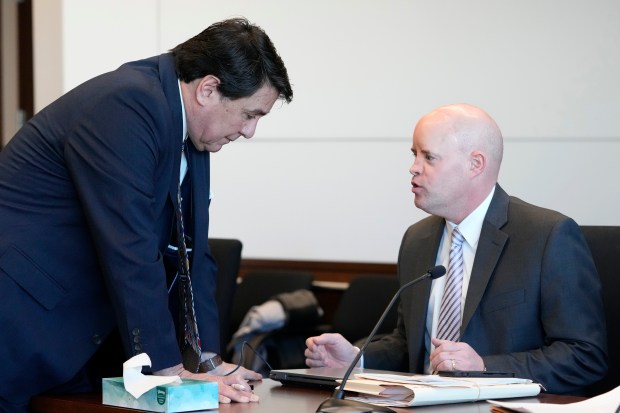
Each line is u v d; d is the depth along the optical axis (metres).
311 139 6.80
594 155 6.24
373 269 6.71
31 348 3.04
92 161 3.05
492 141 3.76
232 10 6.83
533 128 6.33
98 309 3.18
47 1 7.04
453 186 3.74
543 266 3.60
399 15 6.56
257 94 3.25
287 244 6.88
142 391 2.60
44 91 7.07
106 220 3.01
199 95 3.23
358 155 6.71
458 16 6.44
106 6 6.83
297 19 6.76
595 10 6.19
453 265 3.81
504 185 6.39
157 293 3.01
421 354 3.84
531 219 3.71
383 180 6.66
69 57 6.78
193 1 6.84
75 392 3.17
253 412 2.57
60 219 3.14
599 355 3.52
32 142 3.21
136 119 3.08
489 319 3.65
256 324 5.72
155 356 2.95
